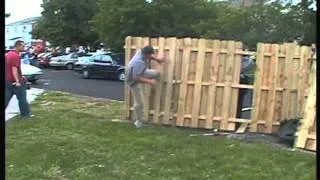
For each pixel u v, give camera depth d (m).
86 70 28.73
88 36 56.22
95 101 14.25
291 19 31.33
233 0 42.16
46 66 43.78
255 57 9.38
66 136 8.20
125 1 35.84
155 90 9.80
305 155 7.12
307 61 9.01
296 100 9.08
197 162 6.61
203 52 9.52
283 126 8.38
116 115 11.02
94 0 56.41
